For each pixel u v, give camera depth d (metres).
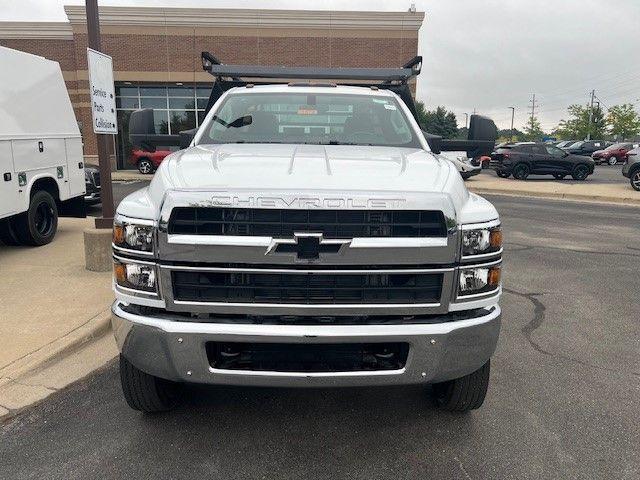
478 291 2.72
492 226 2.73
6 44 26.56
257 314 2.62
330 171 2.84
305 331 2.59
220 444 3.11
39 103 7.77
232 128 4.08
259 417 3.40
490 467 2.92
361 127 4.13
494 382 3.93
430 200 2.58
